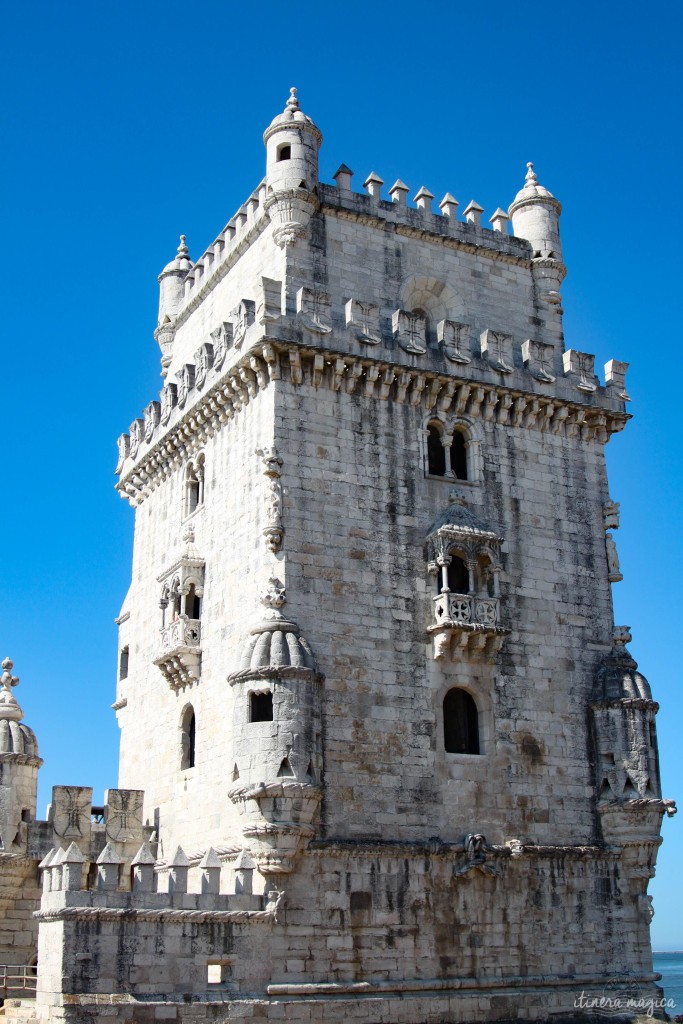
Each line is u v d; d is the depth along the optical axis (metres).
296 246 41.59
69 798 41.66
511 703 39.62
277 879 33.75
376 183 44.09
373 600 37.84
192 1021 30.73
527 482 42.66
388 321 42.94
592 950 38.53
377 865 35.34
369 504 38.78
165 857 41.34
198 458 44.50
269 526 36.78
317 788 34.28
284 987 32.56
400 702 37.31
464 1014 35.31
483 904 36.94
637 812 39.91
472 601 38.88
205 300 49.16
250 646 35.50
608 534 44.06
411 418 40.59
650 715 41.19
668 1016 39.03
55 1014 29.66
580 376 44.72
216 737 38.78
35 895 40.22
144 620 47.72
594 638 42.34
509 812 38.38
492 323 45.50
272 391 38.19
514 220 48.62
